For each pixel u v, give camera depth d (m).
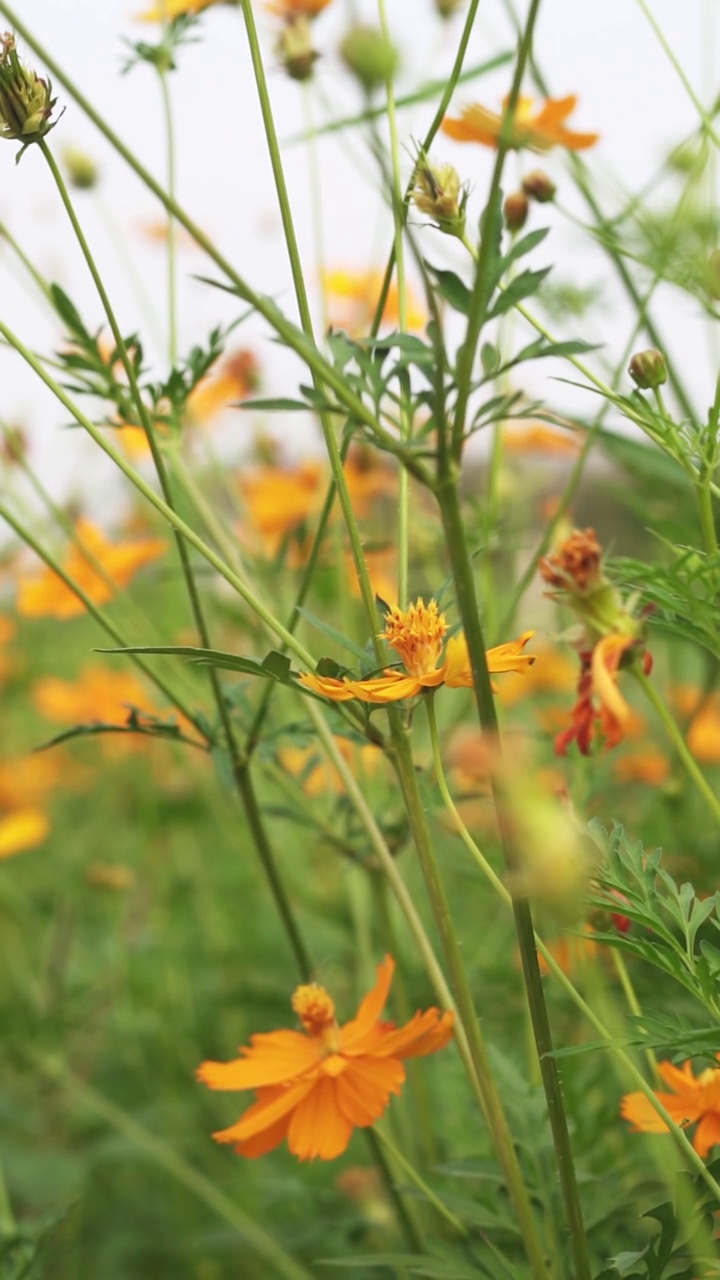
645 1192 0.55
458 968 0.47
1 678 1.29
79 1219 0.81
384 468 0.87
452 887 0.84
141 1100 0.92
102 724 0.56
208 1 0.62
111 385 0.59
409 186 0.48
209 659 0.46
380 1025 0.52
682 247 0.53
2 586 1.33
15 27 0.41
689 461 0.50
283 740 0.59
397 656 0.50
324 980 0.76
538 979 0.44
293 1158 0.82
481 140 0.54
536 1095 0.55
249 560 0.71
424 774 0.62
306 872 0.86
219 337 0.58
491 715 0.42
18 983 0.97
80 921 1.12
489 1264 0.52
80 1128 0.90
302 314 0.48
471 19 0.47
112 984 0.97
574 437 0.75
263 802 0.72
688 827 0.71
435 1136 0.66
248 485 0.93
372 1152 0.58
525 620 0.87
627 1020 0.45
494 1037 0.67
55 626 1.42
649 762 0.75
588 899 0.46
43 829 0.80
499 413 0.42
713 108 0.57
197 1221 0.82
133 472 0.48
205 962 0.99
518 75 0.41
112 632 0.57
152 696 1.07
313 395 0.42
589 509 0.87
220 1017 0.91
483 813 0.59
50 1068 0.80
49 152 0.50
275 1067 0.51
